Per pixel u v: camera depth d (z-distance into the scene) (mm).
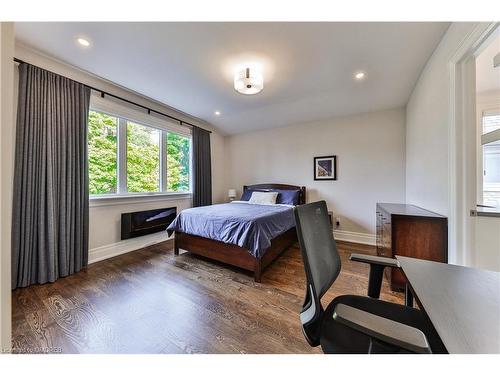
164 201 3539
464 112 1479
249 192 4320
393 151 3219
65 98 2201
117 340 1304
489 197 2496
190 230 2654
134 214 3002
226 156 4965
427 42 1752
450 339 551
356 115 3490
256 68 2152
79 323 1462
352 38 1718
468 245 1458
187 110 3553
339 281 2082
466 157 1472
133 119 2992
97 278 2146
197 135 4090
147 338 1322
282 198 3875
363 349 757
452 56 1503
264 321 1492
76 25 1607
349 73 2281
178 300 1760
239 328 1418
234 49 1884
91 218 2561
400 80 2410
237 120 4047
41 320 1491
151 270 2352
